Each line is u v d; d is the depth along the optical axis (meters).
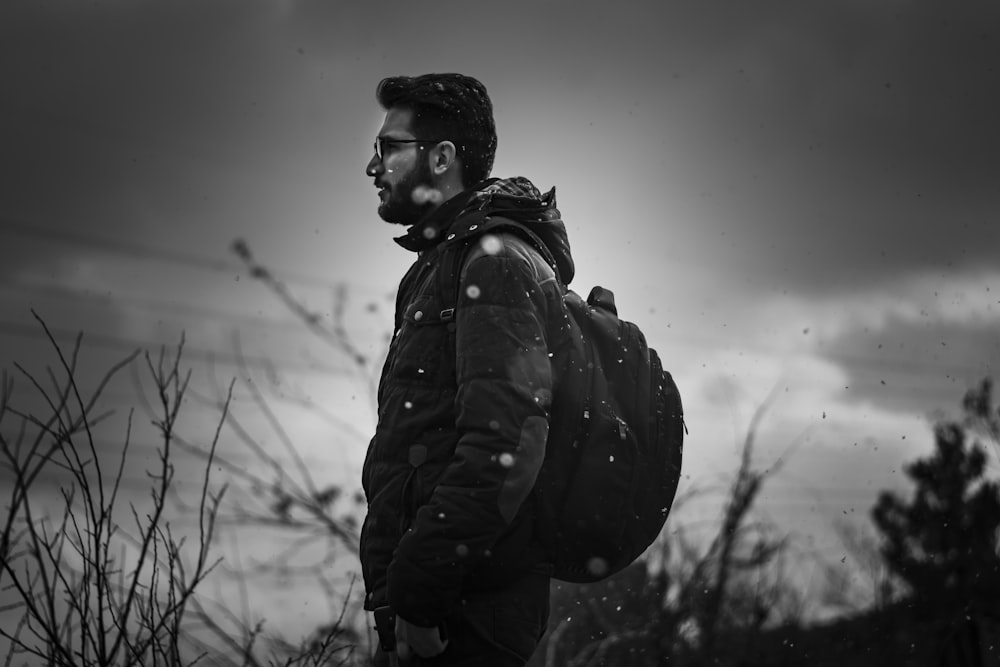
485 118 2.56
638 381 2.41
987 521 13.24
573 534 2.28
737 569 11.34
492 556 2.24
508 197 2.40
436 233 2.48
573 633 9.75
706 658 11.05
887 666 12.05
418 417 2.29
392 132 2.54
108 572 2.60
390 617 2.27
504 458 2.12
